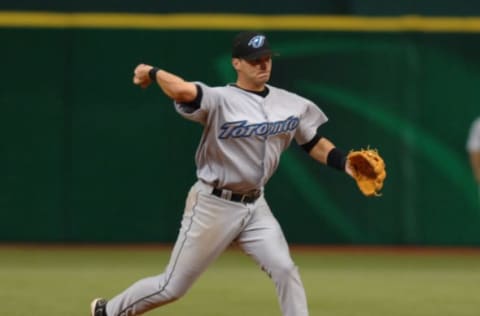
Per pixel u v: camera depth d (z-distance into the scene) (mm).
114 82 53594
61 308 32906
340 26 53469
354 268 46156
